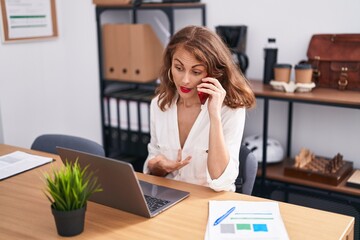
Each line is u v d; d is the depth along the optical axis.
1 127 2.91
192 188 1.55
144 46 3.06
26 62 3.01
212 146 1.54
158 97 1.86
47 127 3.22
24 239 1.21
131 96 3.17
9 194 1.53
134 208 1.33
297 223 1.28
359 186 2.45
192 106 1.78
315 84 2.71
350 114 2.77
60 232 1.22
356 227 2.43
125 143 3.26
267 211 1.35
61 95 3.30
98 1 3.08
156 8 2.88
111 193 1.35
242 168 1.75
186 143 1.76
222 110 1.71
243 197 1.47
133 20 3.26
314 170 2.58
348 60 2.59
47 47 3.15
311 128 2.93
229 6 3.01
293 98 2.44
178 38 1.61
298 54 2.85
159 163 1.70
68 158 1.38
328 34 2.69
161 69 1.80
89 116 3.45
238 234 1.20
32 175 1.72
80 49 3.31
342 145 2.84
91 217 1.34
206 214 1.34
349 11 2.63
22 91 3.01
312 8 2.74
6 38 2.85
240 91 1.70
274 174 2.69
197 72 1.59
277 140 3.07
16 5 2.88
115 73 3.23
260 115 3.09
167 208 1.39
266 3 2.88
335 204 2.64
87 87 3.38
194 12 3.16
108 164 1.26
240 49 2.89
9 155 1.96
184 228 1.25
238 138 1.68
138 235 1.22
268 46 2.77
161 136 1.84
